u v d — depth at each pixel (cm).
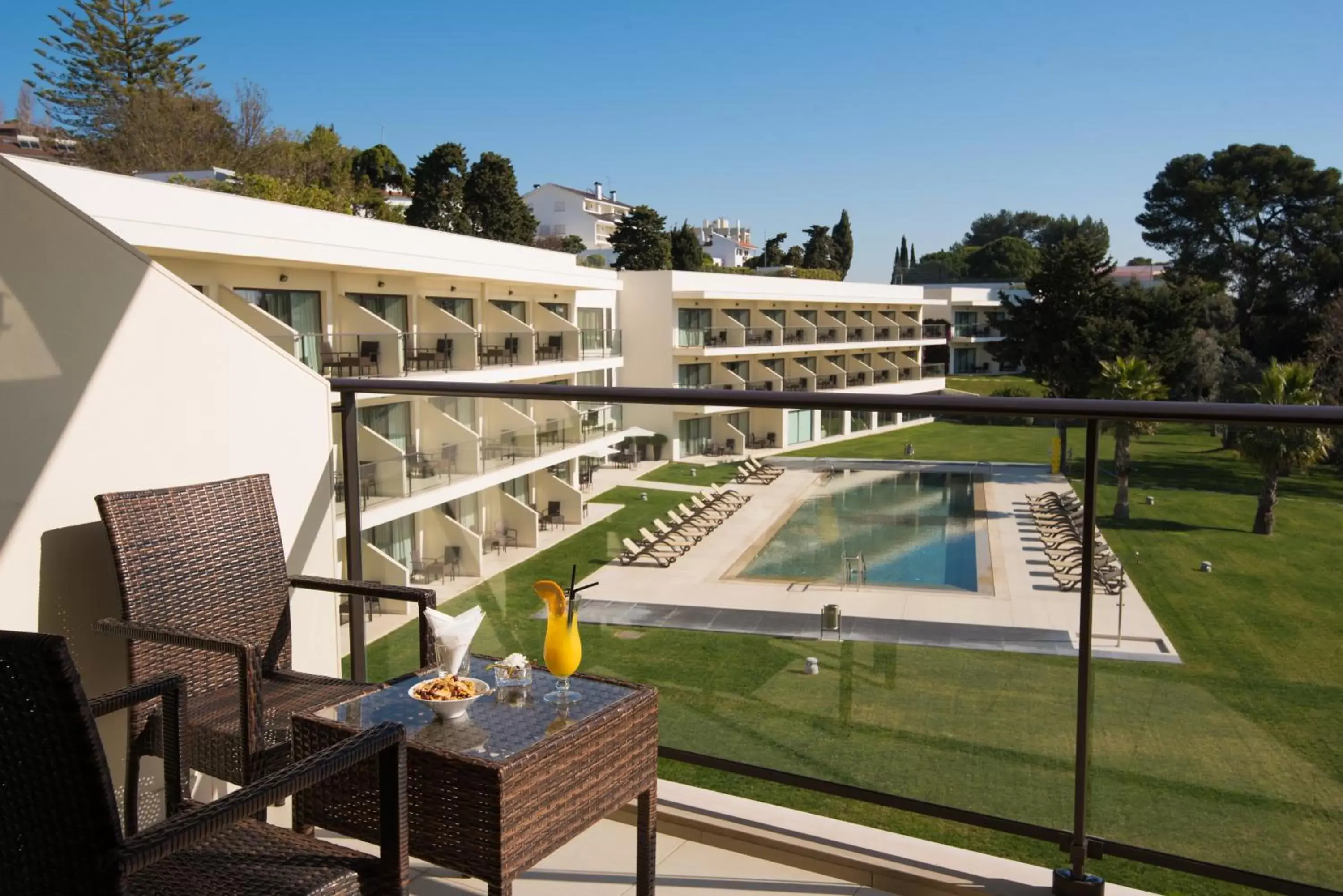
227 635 253
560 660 220
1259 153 4844
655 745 220
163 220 1337
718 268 5450
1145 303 3656
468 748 187
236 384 276
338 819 201
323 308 1719
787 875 240
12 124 3009
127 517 233
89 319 238
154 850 132
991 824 239
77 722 126
